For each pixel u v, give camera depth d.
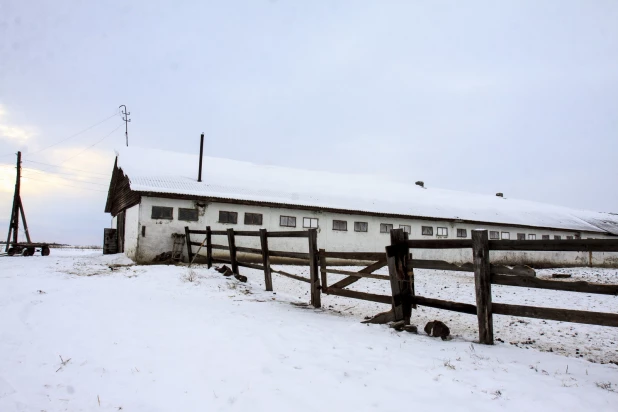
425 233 23.25
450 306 5.42
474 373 3.93
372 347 4.86
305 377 3.86
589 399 3.30
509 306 4.82
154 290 9.02
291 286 11.51
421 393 3.47
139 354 4.49
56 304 6.75
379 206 22.36
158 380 3.80
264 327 5.77
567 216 32.56
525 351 4.71
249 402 3.31
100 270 12.65
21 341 4.87
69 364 4.19
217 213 17.31
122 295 8.02
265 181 21.75
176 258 15.77
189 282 10.27
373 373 3.96
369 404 3.26
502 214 27.81
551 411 3.10
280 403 3.29
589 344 5.93
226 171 22.05
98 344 4.80
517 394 3.42
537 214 30.48
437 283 14.03
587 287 4.07
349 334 5.52
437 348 4.83
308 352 4.65
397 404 3.26
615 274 20.97
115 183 23.06
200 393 3.51
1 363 4.20
